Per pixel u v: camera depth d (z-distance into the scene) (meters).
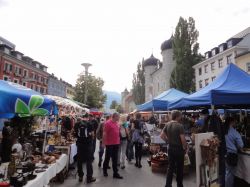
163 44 62.22
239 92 6.40
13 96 4.12
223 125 6.34
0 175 4.47
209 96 6.66
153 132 11.73
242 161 6.01
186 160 8.16
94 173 8.48
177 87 41.81
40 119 11.46
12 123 7.80
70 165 9.23
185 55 41.84
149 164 9.95
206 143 5.38
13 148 5.96
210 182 5.34
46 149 7.86
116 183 7.21
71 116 14.66
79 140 7.41
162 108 13.44
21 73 49.91
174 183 7.24
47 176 5.37
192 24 42.47
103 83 43.09
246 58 34.47
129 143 10.70
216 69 42.34
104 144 8.02
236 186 6.24
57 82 69.12
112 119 8.04
